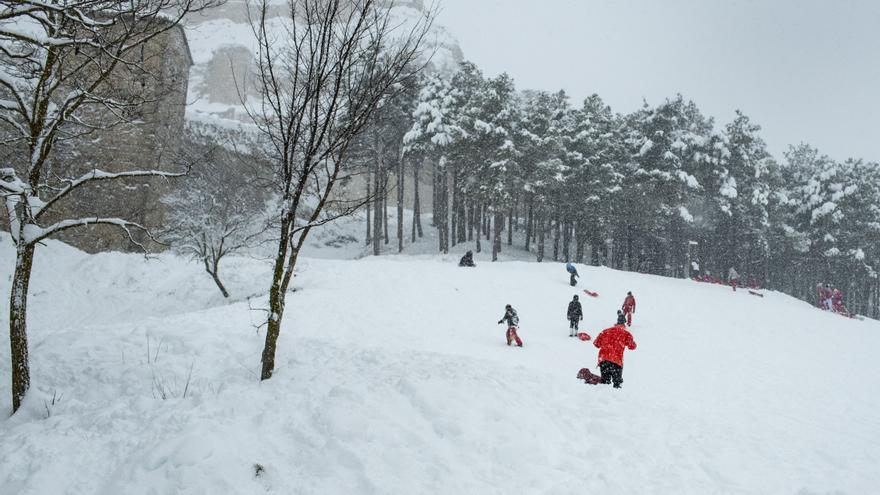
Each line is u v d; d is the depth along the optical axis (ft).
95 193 79.66
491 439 16.85
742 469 17.47
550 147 124.36
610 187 126.82
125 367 25.41
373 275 71.77
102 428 17.84
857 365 53.57
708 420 23.22
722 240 149.38
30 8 20.02
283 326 40.06
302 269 73.92
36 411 21.72
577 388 23.43
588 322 60.54
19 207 23.13
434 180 158.40
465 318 54.08
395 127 112.78
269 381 21.81
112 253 77.36
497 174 116.57
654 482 15.84
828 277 165.58
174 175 26.09
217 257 66.39
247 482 14.43
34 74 24.72
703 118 154.20
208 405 18.72
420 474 14.83
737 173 135.95
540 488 14.74
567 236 137.69
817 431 25.94
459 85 144.05
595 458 17.12
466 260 85.92
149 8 24.61
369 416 17.53
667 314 69.82
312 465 15.31
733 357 50.70
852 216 156.46
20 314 22.89
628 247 134.31
